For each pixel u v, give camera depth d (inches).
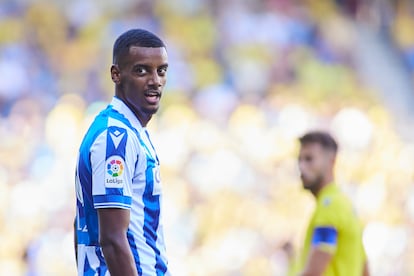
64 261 1763.0
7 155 1952.5
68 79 2357.3
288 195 2054.6
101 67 2425.0
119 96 546.3
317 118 2357.3
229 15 2701.8
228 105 2374.5
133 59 537.3
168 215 1903.3
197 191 2005.4
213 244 1879.9
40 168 1945.1
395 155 2309.3
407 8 3029.0
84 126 2082.9
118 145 520.7
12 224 1787.6
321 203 804.0
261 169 2116.1
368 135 2341.3
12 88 2233.0
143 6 2635.3
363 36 2874.0
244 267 1862.7
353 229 801.6
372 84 2714.1
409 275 2014.0
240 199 2009.1
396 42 2910.9
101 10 2581.2
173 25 2618.1
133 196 530.0
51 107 2224.4
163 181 1987.0
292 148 2196.1
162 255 543.5
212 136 2145.7
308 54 2696.9
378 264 2005.4
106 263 517.7
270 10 2773.1
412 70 2824.8
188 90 2416.3
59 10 2527.1
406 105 2699.3
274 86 2559.1
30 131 2049.7
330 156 819.4
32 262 1736.0
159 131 2156.7
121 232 514.9
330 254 787.4
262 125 2252.7
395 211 2138.3
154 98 542.6
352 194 2145.7
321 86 2610.7
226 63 2561.5
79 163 534.9
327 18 2849.4
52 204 1856.5
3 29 2410.2
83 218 538.6
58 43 2452.0
